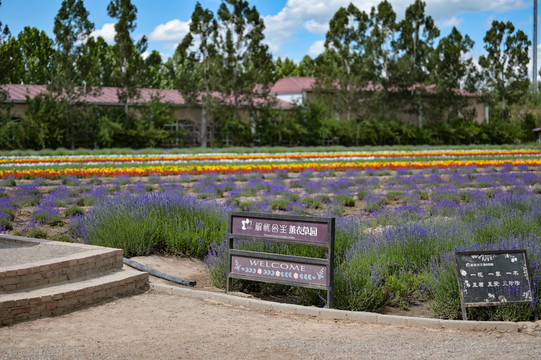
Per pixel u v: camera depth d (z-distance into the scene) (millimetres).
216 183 20391
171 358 4777
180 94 54781
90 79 48000
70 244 8367
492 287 6465
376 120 58250
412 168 28078
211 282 8078
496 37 65062
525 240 7906
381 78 59844
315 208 15422
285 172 25094
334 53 59969
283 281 7207
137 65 49562
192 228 9789
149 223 9688
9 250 8016
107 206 10680
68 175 22594
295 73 84875
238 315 6445
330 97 58406
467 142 60281
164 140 49844
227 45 51562
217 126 53938
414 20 62250
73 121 46656
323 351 5020
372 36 59906
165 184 20094
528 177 21266
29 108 45406
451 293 6766
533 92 68250
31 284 6562
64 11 45938
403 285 7645
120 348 5043
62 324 5824
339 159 35125
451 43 62812
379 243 8891
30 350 4922
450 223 10102
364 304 7105
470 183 20031
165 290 7430
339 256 8445
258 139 53750
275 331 5789
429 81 60469
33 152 37531
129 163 29688
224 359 4770
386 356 4848
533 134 62125
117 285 7047
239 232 7492
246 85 52594
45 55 63938
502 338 5605
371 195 16672
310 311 6602
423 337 5617
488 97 65875
